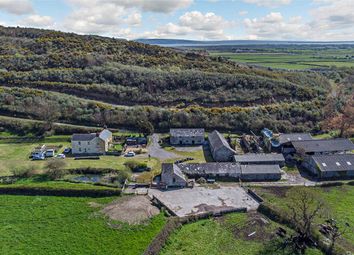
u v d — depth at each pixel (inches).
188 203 2731.3
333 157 3398.1
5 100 4766.2
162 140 4234.7
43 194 2842.0
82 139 3757.4
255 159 3467.0
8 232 2317.9
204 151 3919.8
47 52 6486.2
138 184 3036.4
